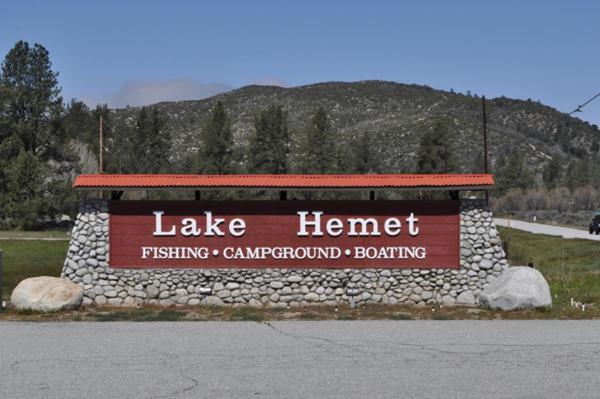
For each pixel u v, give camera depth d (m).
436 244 20.48
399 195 56.97
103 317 17.77
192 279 20.44
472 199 20.64
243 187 20.05
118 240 20.47
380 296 20.41
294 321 17.20
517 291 18.59
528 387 10.34
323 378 10.91
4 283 26.00
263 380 10.78
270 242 20.53
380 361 12.17
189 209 20.56
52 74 76.12
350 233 20.52
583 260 39.09
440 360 12.25
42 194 69.56
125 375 11.13
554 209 111.25
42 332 15.41
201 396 9.86
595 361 12.16
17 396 9.91
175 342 14.07
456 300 20.28
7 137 73.00
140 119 104.31
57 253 39.06
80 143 93.31
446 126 96.12
